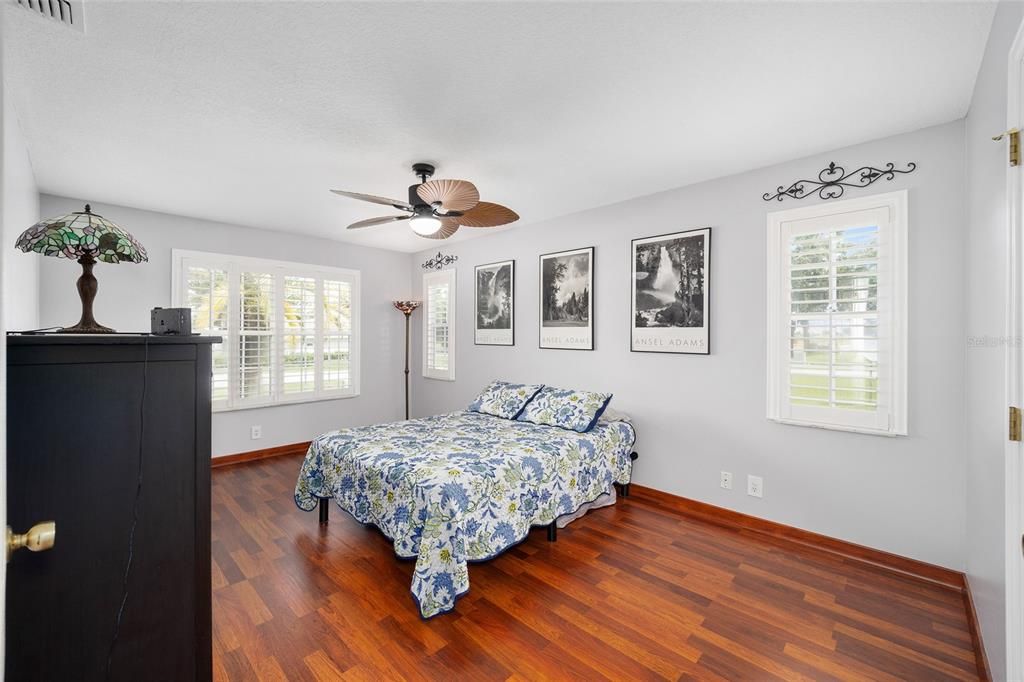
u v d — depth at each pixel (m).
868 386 2.51
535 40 1.68
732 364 3.05
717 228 3.12
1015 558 1.33
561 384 4.08
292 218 4.13
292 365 4.74
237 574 2.37
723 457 3.09
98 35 1.63
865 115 2.24
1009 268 1.36
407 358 5.68
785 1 1.48
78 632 1.04
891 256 2.44
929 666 1.73
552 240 4.16
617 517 3.13
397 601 2.14
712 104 2.14
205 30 1.62
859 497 2.56
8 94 2.02
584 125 2.35
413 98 2.08
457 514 2.11
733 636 1.90
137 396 1.12
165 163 2.82
